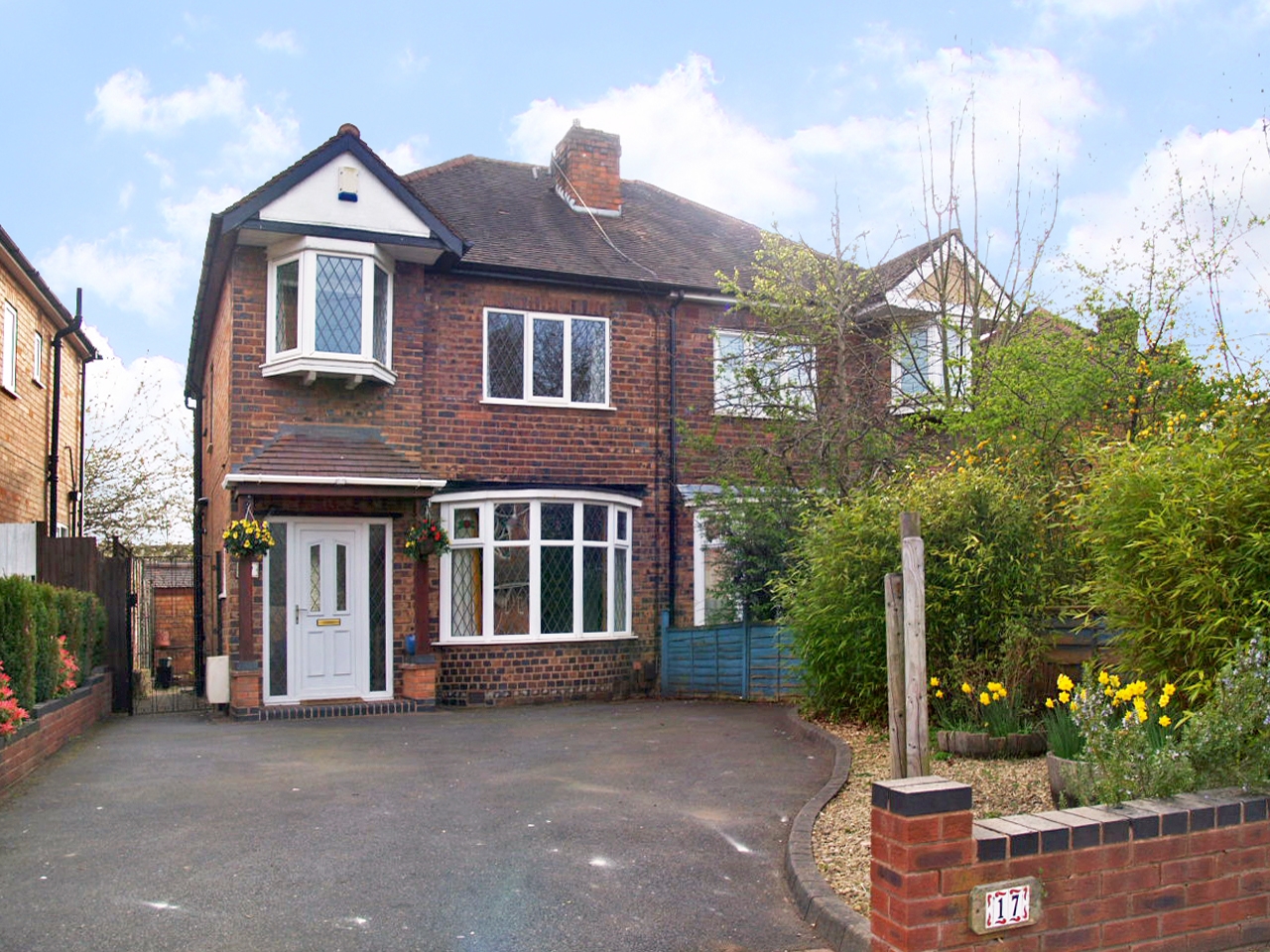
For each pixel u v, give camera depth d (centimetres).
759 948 497
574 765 930
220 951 487
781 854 639
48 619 1048
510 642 1475
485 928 518
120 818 734
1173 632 639
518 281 1545
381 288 1443
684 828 696
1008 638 895
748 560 1434
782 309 1428
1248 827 461
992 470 1009
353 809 758
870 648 992
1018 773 754
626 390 1605
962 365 1275
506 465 1523
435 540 1415
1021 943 409
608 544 1556
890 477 1250
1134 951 431
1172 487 664
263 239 1372
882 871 408
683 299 1642
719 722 1174
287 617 1388
